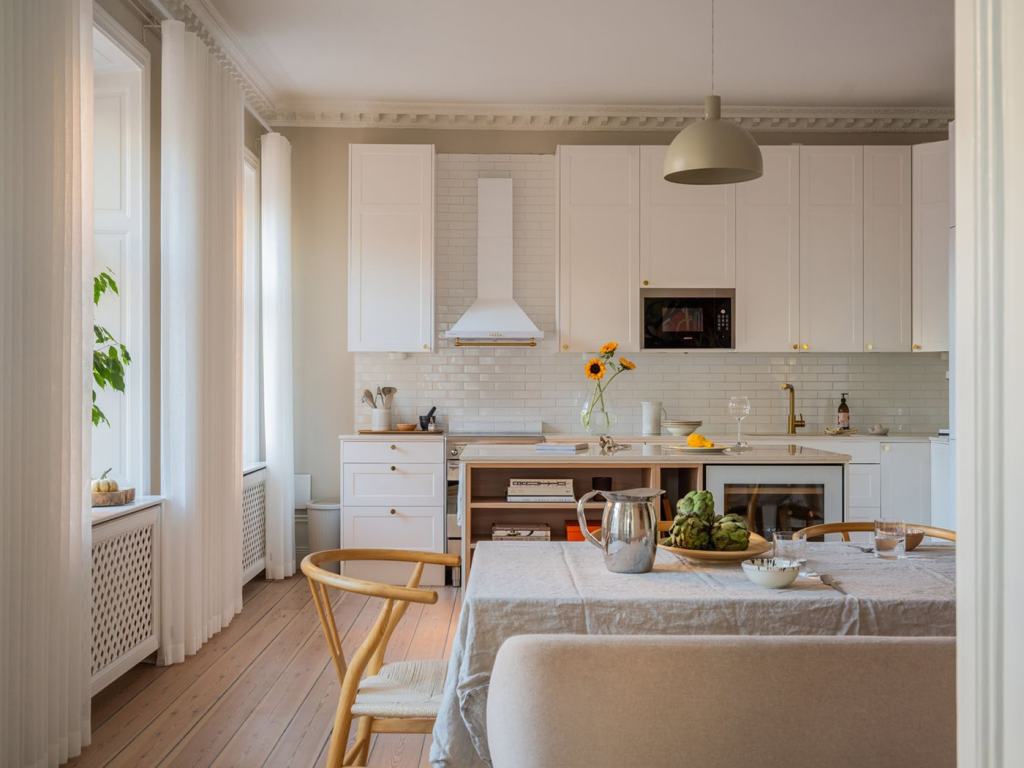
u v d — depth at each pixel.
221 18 4.70
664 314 6.02
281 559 5.81
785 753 1.42
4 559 2.56
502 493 4.59
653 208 6.05
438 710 2.22
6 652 2.58
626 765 1.42
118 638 3.58
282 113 6.18
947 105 6.18
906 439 5.86
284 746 3.09
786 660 1.42
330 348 6.32
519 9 4.58
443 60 5.34
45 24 2.77
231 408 4.62
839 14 4.64
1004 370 0.71
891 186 6.07
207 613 4.35
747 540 2.55
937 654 1.42
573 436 6.11
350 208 5.94
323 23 4.77
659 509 4.34
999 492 0.72
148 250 4.14
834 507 4.22
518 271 6.35
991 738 0.72
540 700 1.43
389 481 5.72
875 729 1.41
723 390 6.44
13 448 2.61
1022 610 0.69
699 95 5.96
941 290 5.98
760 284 6.05
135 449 4.09
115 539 3.54
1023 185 0.69
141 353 4.09
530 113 6.21
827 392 6.48
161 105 4.09
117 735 3.18
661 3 4.50
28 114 2.69
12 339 2.61
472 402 6.36
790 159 6.05
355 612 4.99
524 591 2.18
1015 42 0.70
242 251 4.81
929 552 2.79
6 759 2.59
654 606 2.10
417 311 5.93
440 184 6.30
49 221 2.78
